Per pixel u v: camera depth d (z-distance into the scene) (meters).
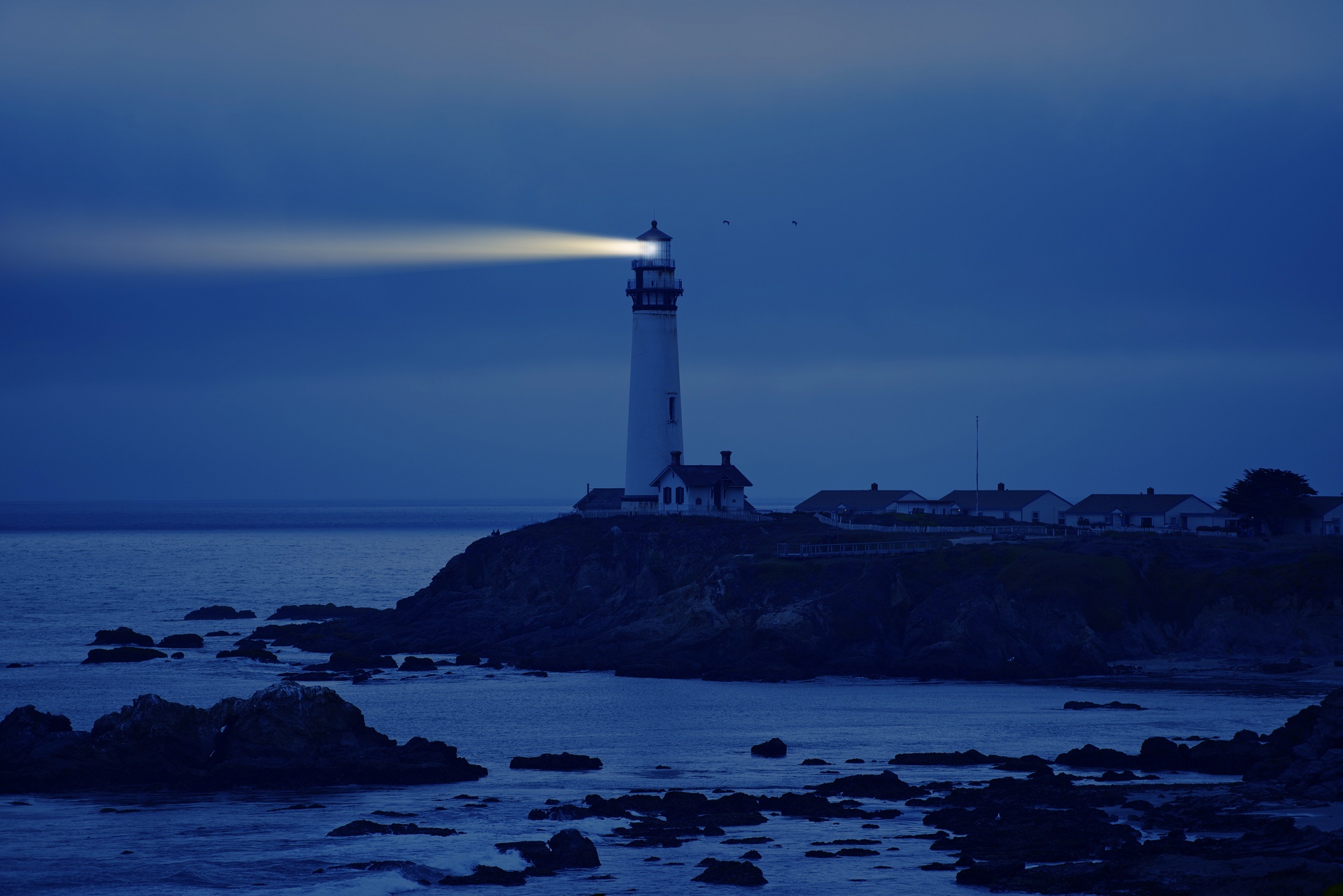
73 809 128.38
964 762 144.88
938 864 108.56
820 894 102.31
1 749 141.50
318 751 142.50
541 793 134.62
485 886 105.31
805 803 126.62
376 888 104.81
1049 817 119.25
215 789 136.62
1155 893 97.56
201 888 104.94
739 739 161.25
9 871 108.81
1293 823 113.12
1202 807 120.38
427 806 129.62
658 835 117.81
